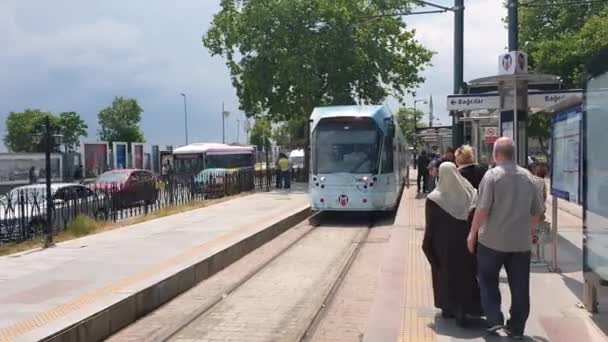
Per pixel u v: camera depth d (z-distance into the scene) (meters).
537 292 8.01
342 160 19.84
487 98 13.18
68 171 44.44
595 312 6.97
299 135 52.31
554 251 9.34
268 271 12.10
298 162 58.91
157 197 24.30
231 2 38.66
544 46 36.06
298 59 35.75
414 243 12.70
